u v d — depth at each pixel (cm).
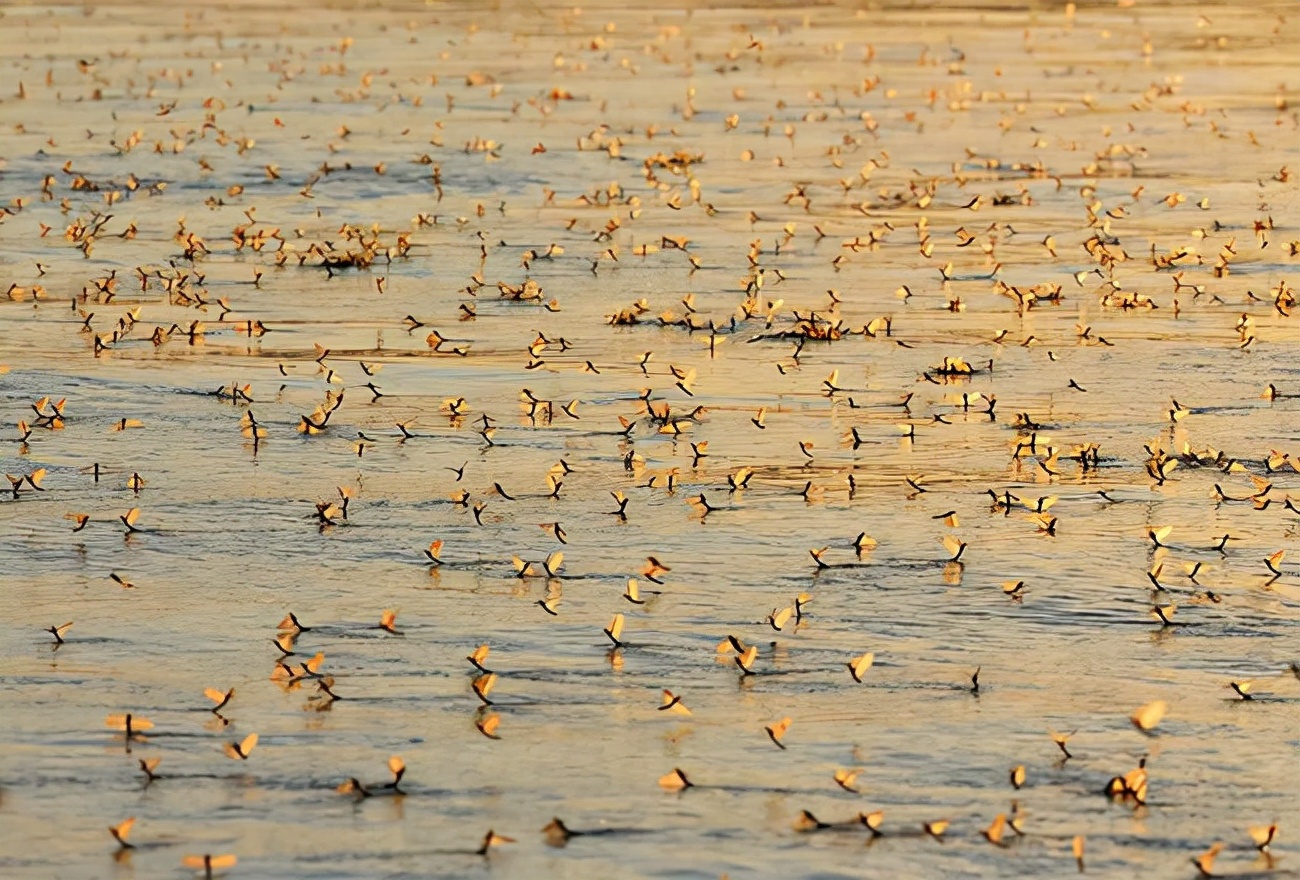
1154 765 1307
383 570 1672
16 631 1534
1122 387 2244
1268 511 1816
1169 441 2038
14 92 4712
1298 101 4506
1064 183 3572
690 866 1175
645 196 3475
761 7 6650
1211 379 2273
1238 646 1507
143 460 1983
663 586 1631
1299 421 2105
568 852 1191
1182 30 5966
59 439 2053
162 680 1441
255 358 2397
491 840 1198
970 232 3153
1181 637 1524
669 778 1273
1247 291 2741
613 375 2306
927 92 4681
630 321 2567
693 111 4391
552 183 3597
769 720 1375
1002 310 2630
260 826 1224
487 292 2759
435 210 3375
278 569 1672
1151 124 4203
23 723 1370
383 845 1200
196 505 1839
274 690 1425
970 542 1738
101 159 3828
